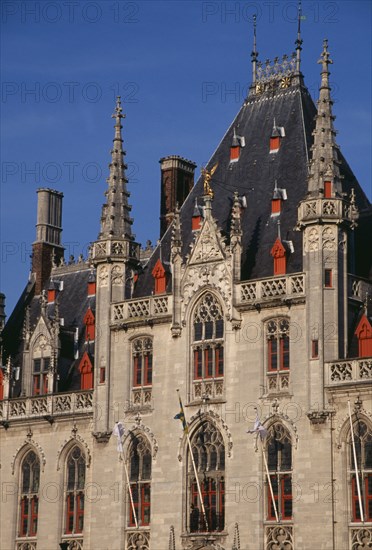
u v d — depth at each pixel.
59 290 99.44
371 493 74.44
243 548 78.19
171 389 83.56
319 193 79.00
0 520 91.06
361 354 77.12
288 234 83.00
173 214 95.25
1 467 92.00
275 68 92.94
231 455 79.88
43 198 103.62
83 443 87.94
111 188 89.81
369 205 88.50
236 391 80.50
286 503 77.56
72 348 93.44
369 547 73.62
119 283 88.12
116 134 91.25
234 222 82.81
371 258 83.69
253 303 80.44
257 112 91.88
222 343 81.94
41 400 90.62
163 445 83.12
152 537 82.38
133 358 86.38
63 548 79.25
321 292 77.81
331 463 75.75
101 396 86.75
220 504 80.12
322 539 75.00
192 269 84.00
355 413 75.50
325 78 82.19
